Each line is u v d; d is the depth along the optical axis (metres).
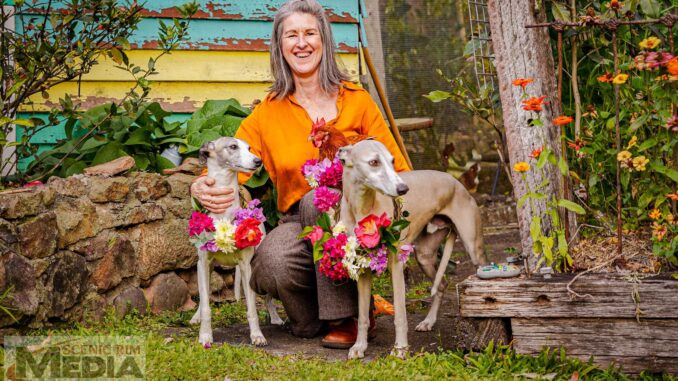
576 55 3.75
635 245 3.56
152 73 4.85
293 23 3.83
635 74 3.62
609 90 3.71
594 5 3.86
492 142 9.80
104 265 4.17
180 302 4.68
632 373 3.19
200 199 3.72
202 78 5.58
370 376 3.11
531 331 3.29
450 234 4.10
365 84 6.05
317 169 3.51
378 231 3.25
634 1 3.41
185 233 4.77
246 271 3.75
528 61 3.57
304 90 3.94
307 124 3.89
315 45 3.85
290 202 3.95
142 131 5.01
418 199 3.70
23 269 3.61
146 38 5.46
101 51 4.80
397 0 9.27
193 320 4.21
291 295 3.75
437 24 9.35
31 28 4.75
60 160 4.89
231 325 4.23
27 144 4.77
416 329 3.99
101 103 5.39
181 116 5.56
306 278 3.72
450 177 3.93
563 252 3.38
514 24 3.59
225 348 3.49
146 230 4.51
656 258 3.42
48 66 4.54
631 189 3.75
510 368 3.21
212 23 5.60
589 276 3.28
